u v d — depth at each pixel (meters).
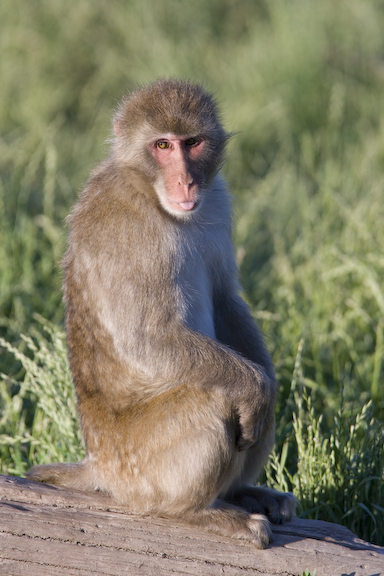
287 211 17.94
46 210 15.72
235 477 7.91
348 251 13.94
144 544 7.08
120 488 7.65
